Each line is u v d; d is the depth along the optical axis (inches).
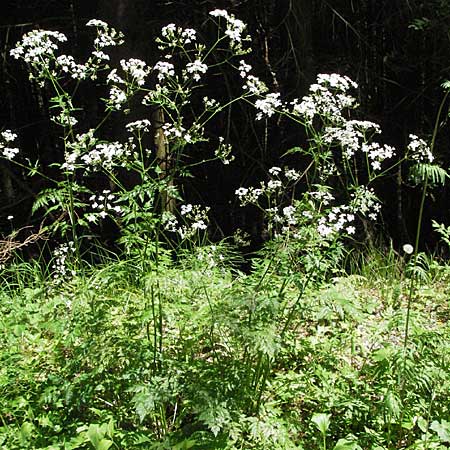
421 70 466.0
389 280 267.4
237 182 486.3
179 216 441.1
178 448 139.4
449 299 239.5
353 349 188.2
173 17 436.5
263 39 469.4
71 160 156.3
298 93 411.2
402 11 426.0
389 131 483.5
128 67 158.2
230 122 445.7
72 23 441.7
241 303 140.9
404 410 158.9
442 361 163.5
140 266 161.3
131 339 161.9
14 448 149.9
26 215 447.8
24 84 498.3
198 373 150.0
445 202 496.1
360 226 403.5
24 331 198.8
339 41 469.1
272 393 169.8
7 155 167.3
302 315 176.6
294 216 154.7
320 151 166.7
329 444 158.2
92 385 155.5
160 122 394.9
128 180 380.2
